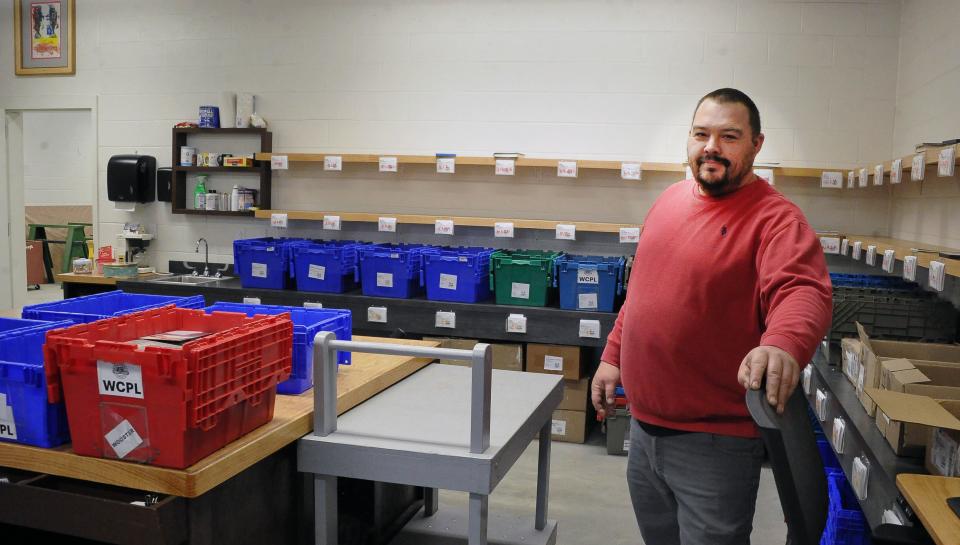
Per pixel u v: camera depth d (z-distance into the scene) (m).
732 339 1.99
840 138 4.98
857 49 4.91
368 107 5.67
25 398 1.79
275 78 5.84
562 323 4.68
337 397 2.27
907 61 4.62
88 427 1.74
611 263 4.64
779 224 1.90
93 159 6.30
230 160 5.78
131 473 1.71
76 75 6.28
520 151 5.43
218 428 1.80
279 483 2.11
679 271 2.05
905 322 3.55
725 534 2.05
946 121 3.74
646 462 2.26
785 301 1.70
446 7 5.48
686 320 2.02
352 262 5.26
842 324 3.64
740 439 2.03
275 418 2.06
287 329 2.09
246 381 1.89
